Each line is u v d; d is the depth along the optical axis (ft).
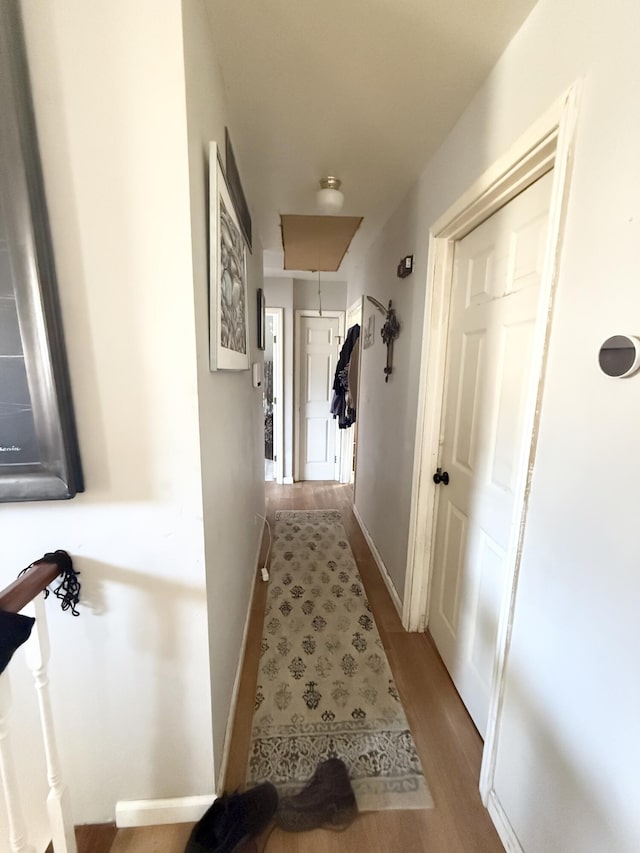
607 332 2.35
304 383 14.11
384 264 7.95
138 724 3.37
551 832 2.85
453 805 3.75
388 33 3.38
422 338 5.61
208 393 3.26
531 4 3.02
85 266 2.64
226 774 3.97
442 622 5.61
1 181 2.31
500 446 4.07
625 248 2.22
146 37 2.42
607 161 2.33
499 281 4.08
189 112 2.62
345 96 4.18
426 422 5.58
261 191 6.49
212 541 3.45
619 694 2.25
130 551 3.07
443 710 4.80
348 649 5.81
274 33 3.40
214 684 3.52
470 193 4.08
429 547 5.97
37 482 2.64
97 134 2.50
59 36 2.37
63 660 3.18
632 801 2.17
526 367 3.60
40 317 2.47
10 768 2.41
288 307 13.08
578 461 2.59
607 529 2.34
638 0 2.09
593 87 2.43
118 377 2.81
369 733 4.46
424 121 4.56
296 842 3.43
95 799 3.47
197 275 2.87
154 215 2.62
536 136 2.97
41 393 2.55
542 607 2.97
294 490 13.52
